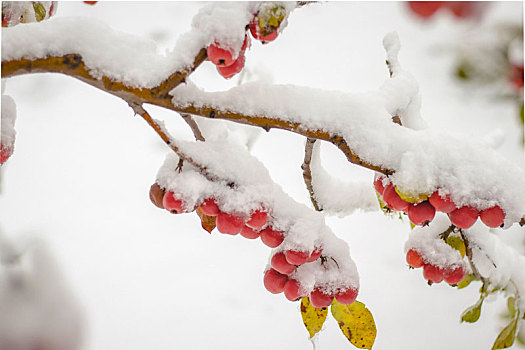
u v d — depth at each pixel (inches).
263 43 31.9
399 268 60.2
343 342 52.4
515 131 62.1
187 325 52.9
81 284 55.1
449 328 52.8
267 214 32.9
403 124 36.2
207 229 34.4
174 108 32.3
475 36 31.8
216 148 33.3
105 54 31.5
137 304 55.9
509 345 37.5
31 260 37.0
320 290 34.1
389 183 33.0
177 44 31.8
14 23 35.7
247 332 52.9
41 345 34.9
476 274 36.7
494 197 32.3
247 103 32.5
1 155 33.9
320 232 33.8
